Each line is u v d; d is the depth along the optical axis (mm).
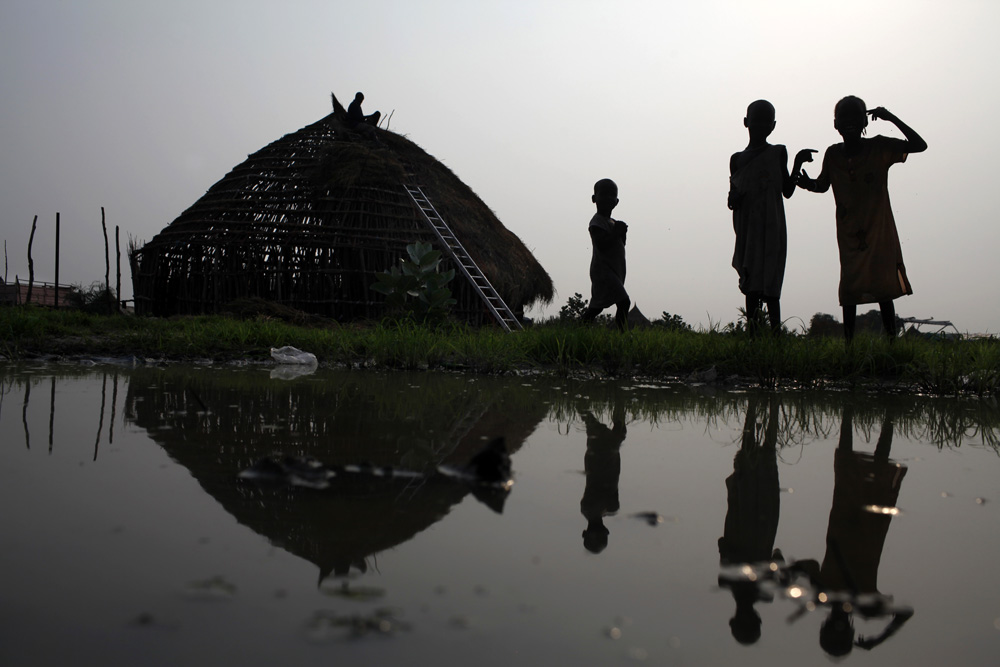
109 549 1292
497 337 7125
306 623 1017
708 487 1994
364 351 6941
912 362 5590
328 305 15094
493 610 1096
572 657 954
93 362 5863
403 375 5500
